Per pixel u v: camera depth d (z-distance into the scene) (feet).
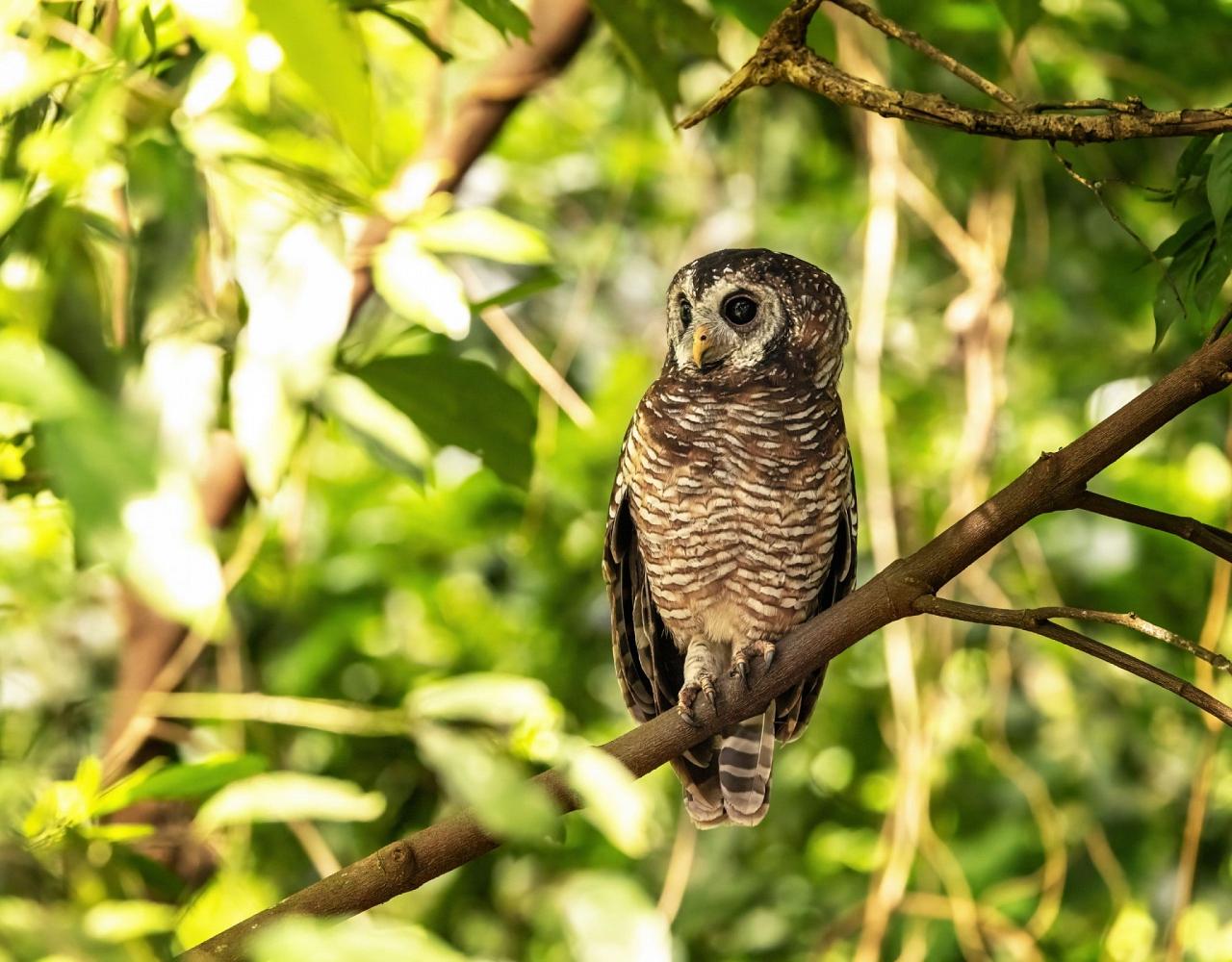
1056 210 35.73
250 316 12.23
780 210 38.52
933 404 38.34
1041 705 36.01
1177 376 16.51
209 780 15.65
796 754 37.47
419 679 32.19
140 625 25.49
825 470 25.59
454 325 15.06
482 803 10.57
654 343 38.99
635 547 27.12
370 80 9.55
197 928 23.13
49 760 24.75
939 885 34.09
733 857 35.86
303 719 19.63
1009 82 31.14
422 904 31.94
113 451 7.51
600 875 11.60
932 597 17.71
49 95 14.43
